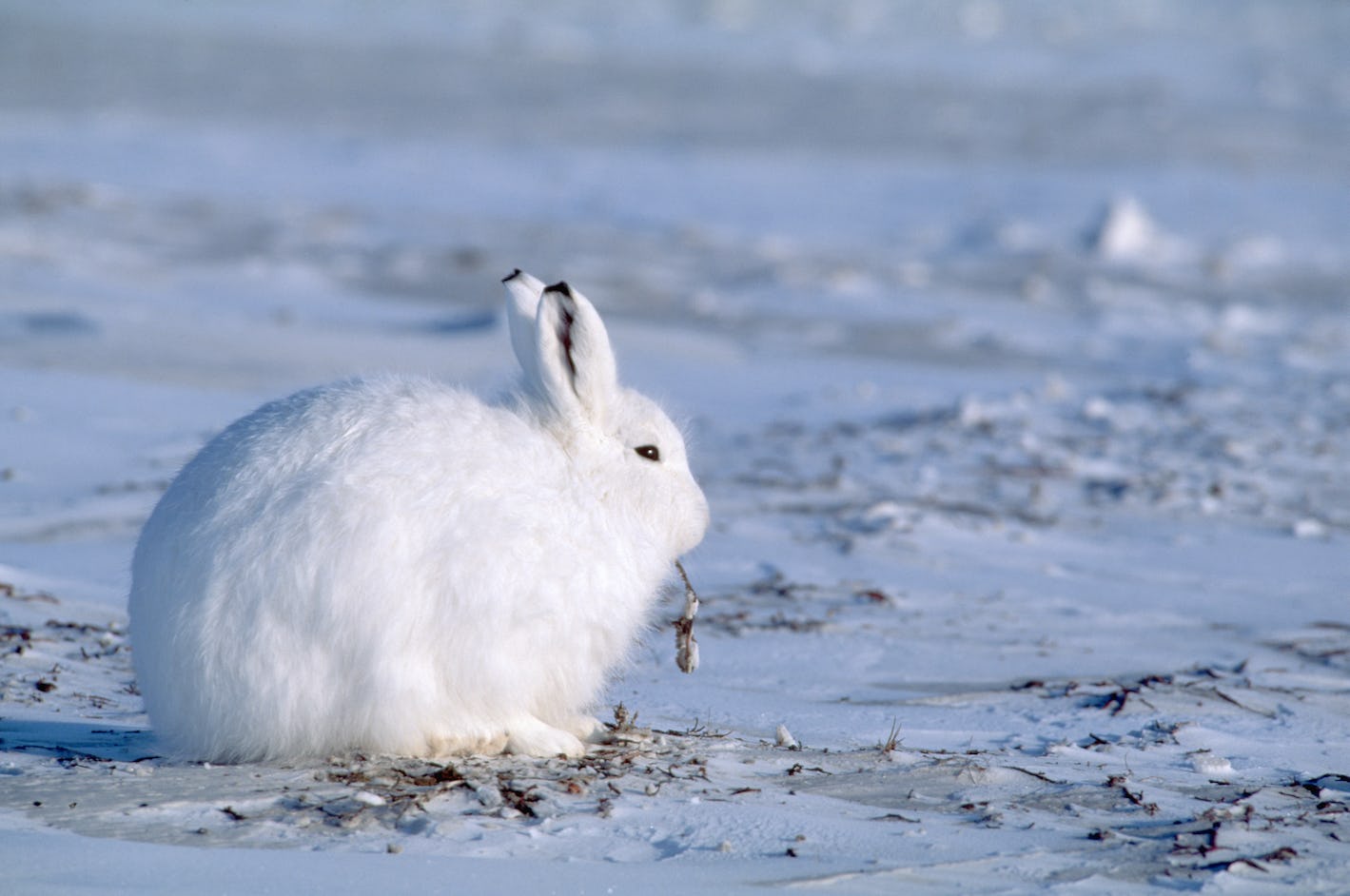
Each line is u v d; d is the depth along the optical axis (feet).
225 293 227.40
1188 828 47.96
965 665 77.20
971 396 166.40
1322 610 92.38
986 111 650.02
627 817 47.16
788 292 257.14
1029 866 43.39
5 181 343.67
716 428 151.12
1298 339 217.97
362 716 49.16
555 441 54.03
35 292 208.85
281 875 40.83
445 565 48.78
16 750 54.65
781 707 67.97
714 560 101.50
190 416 142.00
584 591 51.16
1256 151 523.70
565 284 53.72
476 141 488.85
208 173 391.24
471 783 49.29
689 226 338.75
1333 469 134.31
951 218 367.45
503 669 50.01
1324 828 49.03
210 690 49.24
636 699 68.39
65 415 139.13
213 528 49.49
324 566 48.11
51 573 90.68
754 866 42.70
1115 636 84.84
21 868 41.06
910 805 50.47
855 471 131.85
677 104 643.45
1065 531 112.57
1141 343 214.48
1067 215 373.61
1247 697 71.10
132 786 49.24
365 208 350.64
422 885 40.24
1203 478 129.90
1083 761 58.80
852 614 88.22
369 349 183.32
